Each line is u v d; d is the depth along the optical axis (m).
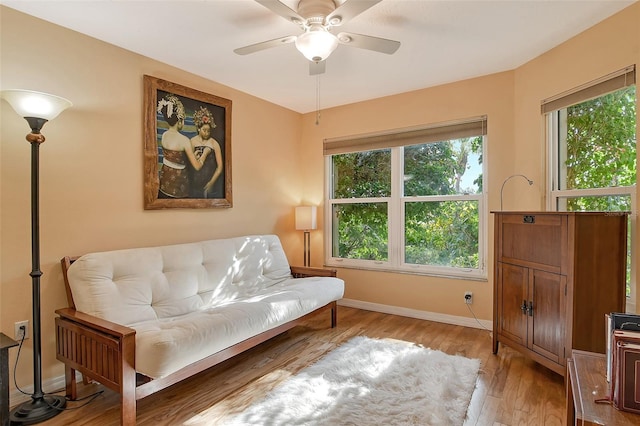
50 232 2.22
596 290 2.05
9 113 2.05
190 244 2.85
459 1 2.02
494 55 2.79
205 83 3.21
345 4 1.70
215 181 3.28
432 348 2.79
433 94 3.50
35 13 2.11
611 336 1.24
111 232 2.52
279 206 4.09
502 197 3.15
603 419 1.12
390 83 3.41
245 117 3.63
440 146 3.55
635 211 2.12
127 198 2.61
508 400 2.02
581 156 2.56
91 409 1.99
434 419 1.80
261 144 3.83
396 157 3.78
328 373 2.34
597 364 1.48
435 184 3.59
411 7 2.08
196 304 2.64
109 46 2.51
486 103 3.22
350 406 1.94
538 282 2.29
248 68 2.99
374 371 2.37
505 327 2.60
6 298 2.04
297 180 4.38
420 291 3.61
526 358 2.59
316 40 1.93
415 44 2.57
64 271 2.22
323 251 4.30
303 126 4.43
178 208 2.96
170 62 2.86
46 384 2.19
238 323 2.22
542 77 2.78
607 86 2.26
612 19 2.21
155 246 2.78
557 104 2.66
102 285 2.15
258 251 3.35
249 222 3.68
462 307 3.38
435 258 3.60
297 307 2.73
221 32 2.38
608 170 2.36
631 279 2.17
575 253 2.03
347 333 3.17
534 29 2.37
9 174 2.05
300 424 1.80
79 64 2.35
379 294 3.88
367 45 2.06
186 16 2.17
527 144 2.96
